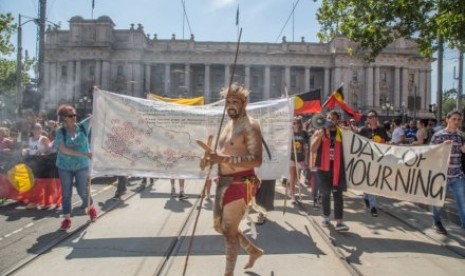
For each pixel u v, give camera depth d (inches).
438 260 250.7
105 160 343.9
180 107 355.3
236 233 200.5
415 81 3558.1
